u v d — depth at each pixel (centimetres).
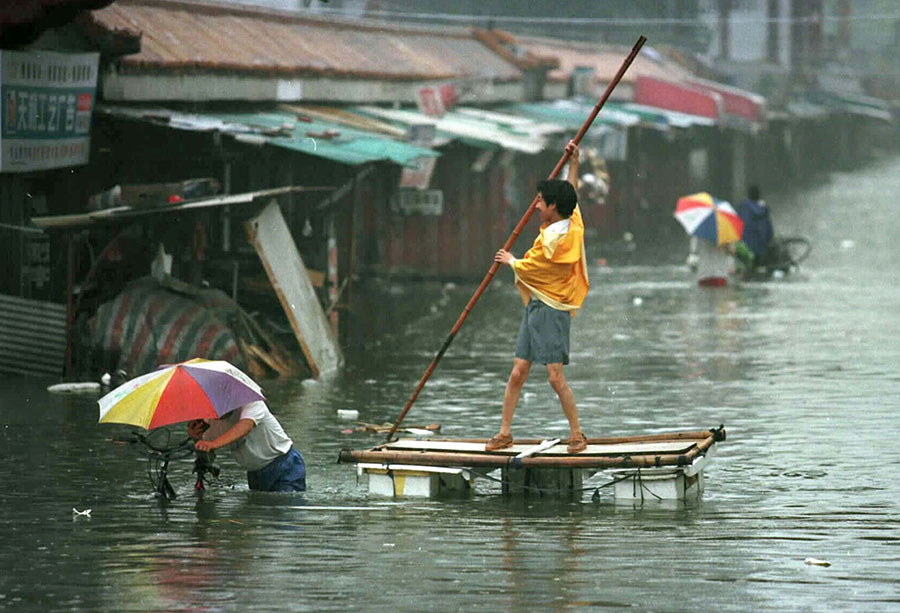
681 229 13738
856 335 6056
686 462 2747
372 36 8775
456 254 8944
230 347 4659
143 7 6197
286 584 2119
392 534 2494
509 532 2509
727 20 18250
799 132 18675
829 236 12175
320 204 5881
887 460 3266
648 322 6662
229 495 2898
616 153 10600
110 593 2069
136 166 5400
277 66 6469
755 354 5459
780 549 2355
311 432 3694
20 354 4650
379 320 6744
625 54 14550
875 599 2016
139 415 2717
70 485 2983
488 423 3844
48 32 4778
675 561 2264
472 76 8538
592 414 4019
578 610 1956
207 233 5203
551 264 2859
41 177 5044
